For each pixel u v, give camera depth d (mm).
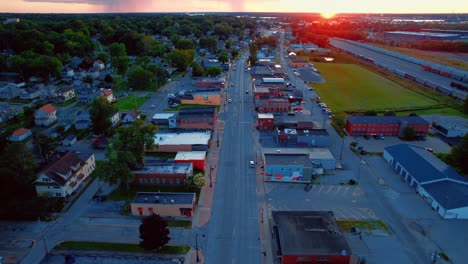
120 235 65000
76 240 63406
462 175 88188
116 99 153500
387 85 184625
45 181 74438
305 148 98750
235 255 60438
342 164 94562
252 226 68375
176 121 117125
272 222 66250
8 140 92312
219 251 61312
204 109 125500
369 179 86688
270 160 86000
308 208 74188
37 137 93000
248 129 119375
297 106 145625
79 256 59094
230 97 159125
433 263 58594
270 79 175375
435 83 181625
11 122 124438
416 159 87562
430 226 68500
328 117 133250
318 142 105625
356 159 97750
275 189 81688
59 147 104375
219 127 121000
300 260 57438
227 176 87312
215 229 67250
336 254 57000
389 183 85000
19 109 139500
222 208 74062
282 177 84625
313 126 119000
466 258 60094
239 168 91562
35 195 75188
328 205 75438
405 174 86562
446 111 142125
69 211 72312
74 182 79375
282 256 56844
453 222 69875
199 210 73312
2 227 66875
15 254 59594
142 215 71438
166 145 99812
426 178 80062
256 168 91750
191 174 86062
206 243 63281
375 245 62688
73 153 84875
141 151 85250
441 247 62656
